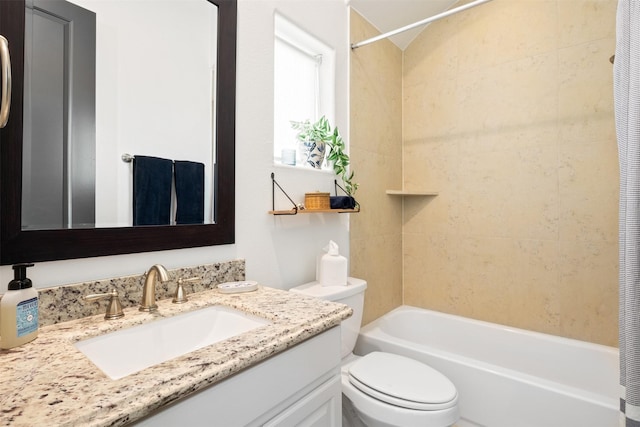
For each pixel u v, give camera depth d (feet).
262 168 4.33
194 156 3.58
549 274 5.82
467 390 4.77
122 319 2.64
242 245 4.07
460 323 6.44
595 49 5.37
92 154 2.84
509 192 6.23
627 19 3.39
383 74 6.98
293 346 2.48
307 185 5.03
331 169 5.61
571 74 5.58
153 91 3.26
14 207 2.40
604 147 5.32
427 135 7.26
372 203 6.59
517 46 6.12
